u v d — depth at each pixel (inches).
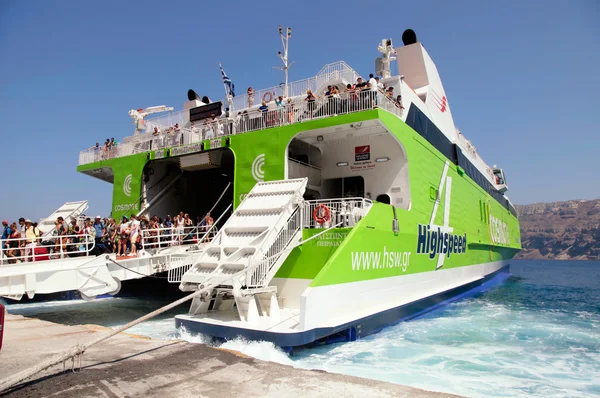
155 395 184.2
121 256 493.4
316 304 342.6
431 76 739.4
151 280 721.0
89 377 208.5
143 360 240.1
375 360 340.5
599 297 896.9
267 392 188.7
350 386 198.2
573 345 422.0
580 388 291.6
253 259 364.2
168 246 584.4
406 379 296.8
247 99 718.5
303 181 455.5
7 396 182.1
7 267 409.1
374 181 560.7
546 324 537.0
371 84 498.9
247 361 239.6
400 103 554.6
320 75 634.2
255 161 541.0
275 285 425.7
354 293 395.9
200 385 197.8
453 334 454.6
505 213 1380.4
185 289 396.2
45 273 416.5
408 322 503.5
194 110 751.1
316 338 336.5
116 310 574.6
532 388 289.3
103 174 794.2
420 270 560.4
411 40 746.8
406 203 538.6
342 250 379.9
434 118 700.7
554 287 1172.5
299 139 579.2
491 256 1072.2
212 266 392.8
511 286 1179.3
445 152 723.4
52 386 194.9
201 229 637.3
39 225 663.1
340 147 590.2
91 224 568.1
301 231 430.6
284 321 356.8
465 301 745.6
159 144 685.3
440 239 641.0
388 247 467.2
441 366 333.7
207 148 589.3
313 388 194.7
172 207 727.7
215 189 839.7
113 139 751.7
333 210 442.9
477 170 970.1
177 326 373.1
